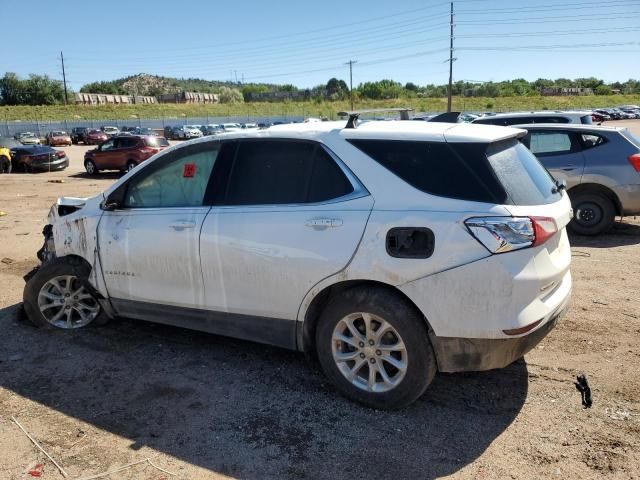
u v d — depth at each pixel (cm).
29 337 456
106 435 318
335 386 351
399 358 330
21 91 10019
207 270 379
